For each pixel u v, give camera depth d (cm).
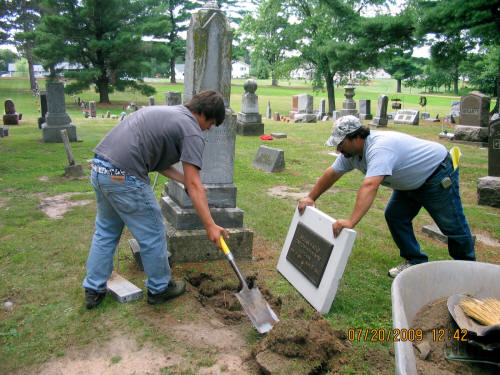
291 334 248
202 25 394
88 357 252
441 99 5016
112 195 281
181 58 6581
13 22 4153
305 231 351
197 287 358
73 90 3203
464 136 1437
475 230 558
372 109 3200
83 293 328
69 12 3119
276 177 848
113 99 3956
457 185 334
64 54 3092
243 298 288
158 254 302
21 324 284
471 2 1308
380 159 301
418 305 229
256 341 273
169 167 315
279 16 3075
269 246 452
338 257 304
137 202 286
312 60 2952
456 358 209
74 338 269
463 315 220
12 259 390
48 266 379
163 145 286
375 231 514
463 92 6469
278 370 231
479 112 1408
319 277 315
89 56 3294
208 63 401
